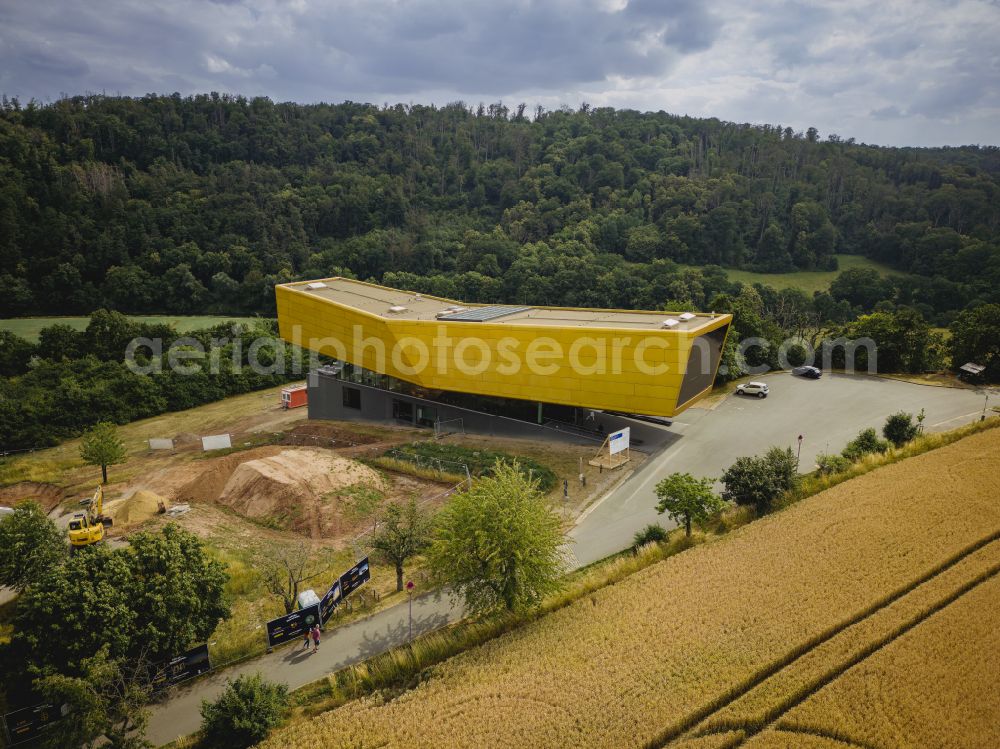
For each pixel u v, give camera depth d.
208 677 28.30
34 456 61.09
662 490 37.00
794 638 28.00
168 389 75.38
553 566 30.91
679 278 116.94
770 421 56.47
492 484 32.31
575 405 50.53
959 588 30.80
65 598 25.38
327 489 44.12
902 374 69.88
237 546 39.22
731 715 24.11
